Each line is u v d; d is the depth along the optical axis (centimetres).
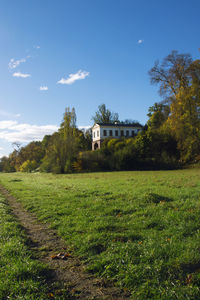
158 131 5325
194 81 3997
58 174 4878
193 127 3953
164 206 902
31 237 662
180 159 4694
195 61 4069
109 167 5219
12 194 1675
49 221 822
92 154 5350
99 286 399
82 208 973
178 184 1675
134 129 7762
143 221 716
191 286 365
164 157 4847
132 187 1612
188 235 588
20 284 386
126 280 396
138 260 462
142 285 381
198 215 745
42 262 486
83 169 5184
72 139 5353
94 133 7919
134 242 561
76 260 501
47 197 1361
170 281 386
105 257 487
